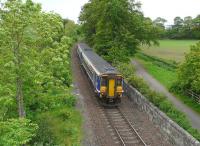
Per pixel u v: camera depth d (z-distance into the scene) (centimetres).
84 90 3966
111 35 5341
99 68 3619
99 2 5984
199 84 3353
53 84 2228
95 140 2452
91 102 3472
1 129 1709
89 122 2839
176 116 2559
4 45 2005
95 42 5816
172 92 4041
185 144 2184
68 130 2558
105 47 5359
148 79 4875
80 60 5975
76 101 3406
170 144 2383
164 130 2541
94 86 3684
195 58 3594
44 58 2127
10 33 1955
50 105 2480
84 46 6444
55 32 2134
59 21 2120
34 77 2017
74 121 2820
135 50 5469
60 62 2134
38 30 2020
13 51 2022
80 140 2427
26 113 2328
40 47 2138
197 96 3509
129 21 5597
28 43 2073
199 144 2012
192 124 2866
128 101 3547
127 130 2661
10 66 1891
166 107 2741
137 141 2434
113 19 5328
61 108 3031
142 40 6178
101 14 5625
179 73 3803
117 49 4994
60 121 2742
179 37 15238
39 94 2225
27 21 1941
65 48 2217
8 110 2194
